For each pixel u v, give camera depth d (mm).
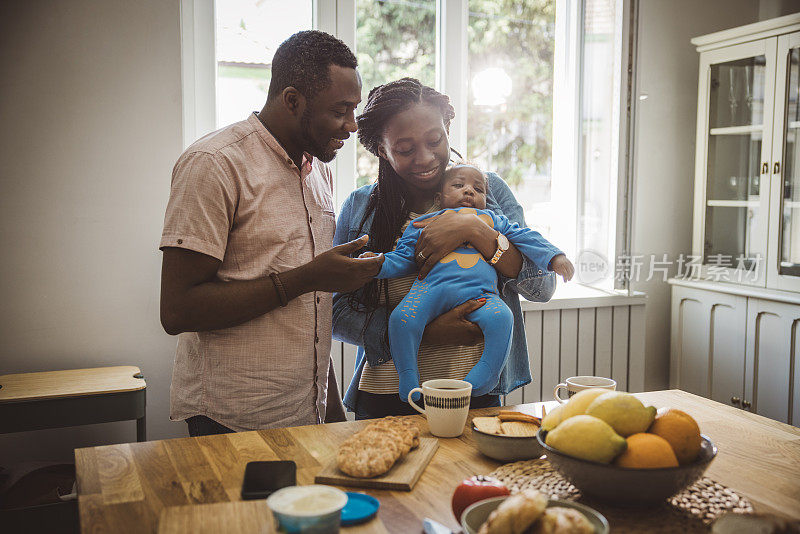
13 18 2174
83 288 2320
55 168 2258
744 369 2979
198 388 1422
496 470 1004
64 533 1881
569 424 863
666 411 886
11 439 2275
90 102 2277
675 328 3326
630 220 2785
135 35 2309
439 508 886
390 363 1524
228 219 1324
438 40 2848
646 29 3227
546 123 3088
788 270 2834
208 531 776
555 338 2863
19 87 2199
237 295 1282
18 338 2266
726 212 3109
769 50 2846
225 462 1052
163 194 2383
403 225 1616
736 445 1128
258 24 2559
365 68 2752
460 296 1458
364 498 884
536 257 1531
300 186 1446
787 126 2807
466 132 2949
